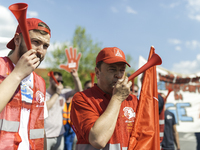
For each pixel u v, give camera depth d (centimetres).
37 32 146
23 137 152
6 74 150
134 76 159
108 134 140
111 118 142
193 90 596
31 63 131
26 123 157
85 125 148
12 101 148
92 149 155
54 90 411
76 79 408
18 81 129
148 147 174
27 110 159
